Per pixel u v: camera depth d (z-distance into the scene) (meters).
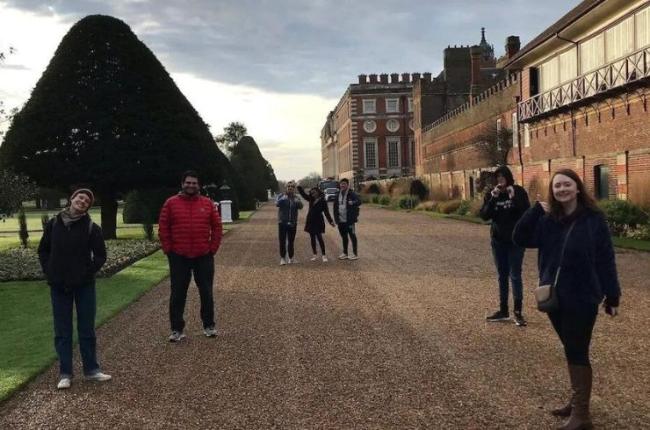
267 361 6.50
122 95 20.39
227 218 33.03
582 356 4.51
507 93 35.44
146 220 25.11
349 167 97.31
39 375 6.22
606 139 23.95
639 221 18.64
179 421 4.90
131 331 8.05
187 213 7.45
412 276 12.15
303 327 8.00
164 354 6.90
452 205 35.94
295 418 4.88
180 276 7.47
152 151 20.48
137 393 5.61
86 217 6.08
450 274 12.28
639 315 8.05
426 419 4.76
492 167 35.56
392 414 4.89
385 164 93.69
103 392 5.67
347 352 6.73
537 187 30.50
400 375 5.86
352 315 8.65
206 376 6.05
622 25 22.94
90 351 6.09
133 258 15.98
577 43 26.59
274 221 34.66
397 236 21.53
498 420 4.70
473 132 42.59
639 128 21.50
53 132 19.80
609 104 23.47
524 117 30.92
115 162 20.05
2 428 4.87
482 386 5.46
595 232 4.52
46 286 11.65
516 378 5.66
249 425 4.77
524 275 11.78
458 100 69.00
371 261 14.73
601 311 8.30
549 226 4.68
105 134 20.09
